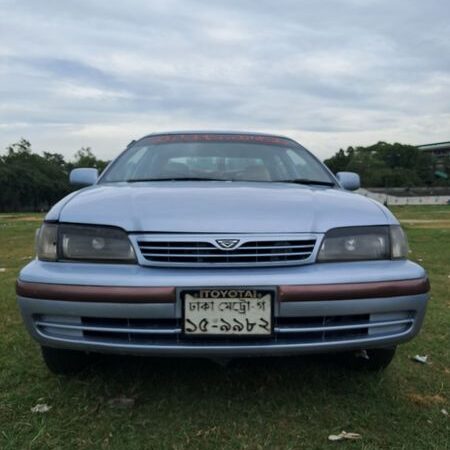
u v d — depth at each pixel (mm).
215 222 2174
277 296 2066
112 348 2109
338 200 2520
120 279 2070
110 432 2143
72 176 3354
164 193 2494
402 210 47438
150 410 2346
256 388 2590
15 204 82188
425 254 8164
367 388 2623
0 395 2488
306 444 2068
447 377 2805
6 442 2041
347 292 2109
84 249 2209
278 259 2168
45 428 2164
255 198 2434
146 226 2174
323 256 2219
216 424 2223
